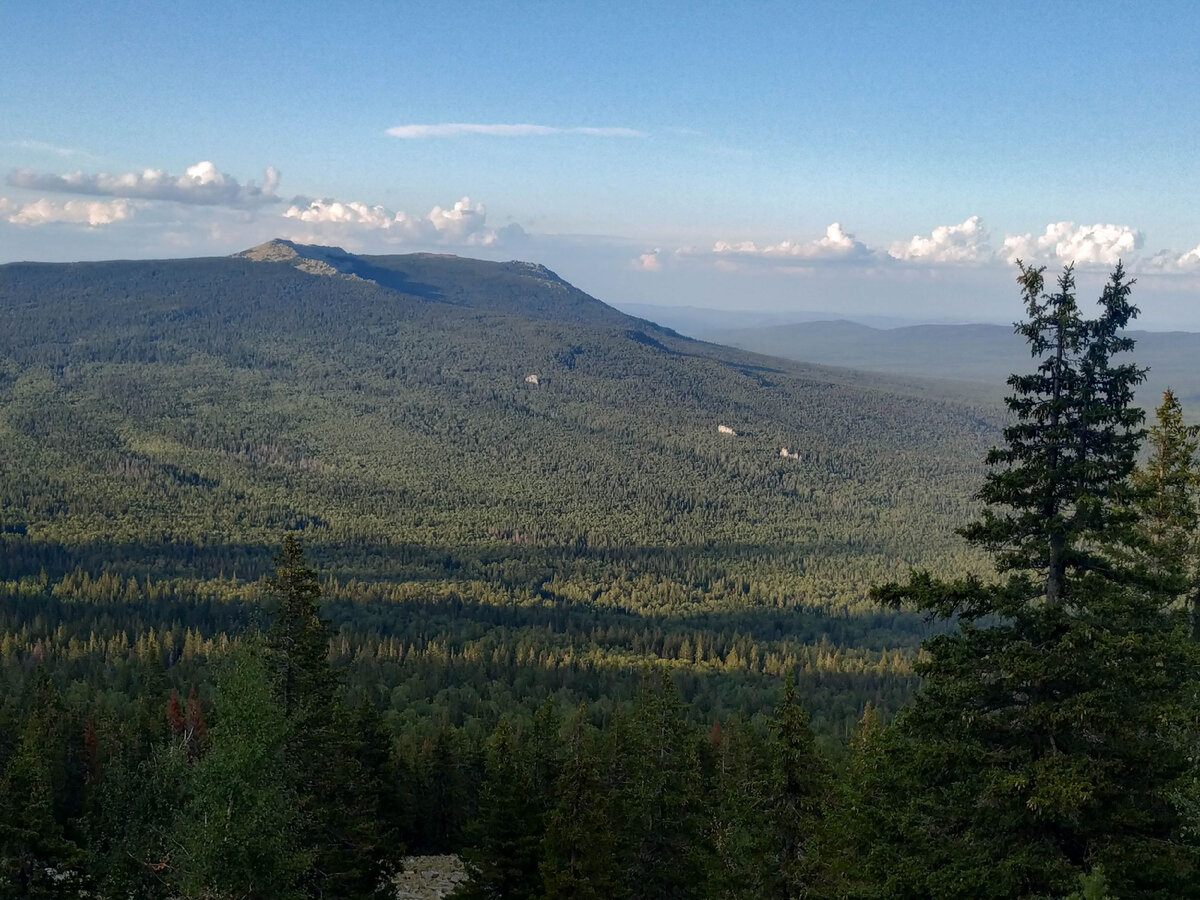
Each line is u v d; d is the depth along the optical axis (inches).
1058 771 760.3
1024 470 826.2
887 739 1021.2
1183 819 815.1
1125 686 792.9
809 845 1314.0
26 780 1496.1
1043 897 755.4
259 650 1235.2
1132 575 812.0
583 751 1443.2
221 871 1053.2
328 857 1430.9
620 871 1494.8
